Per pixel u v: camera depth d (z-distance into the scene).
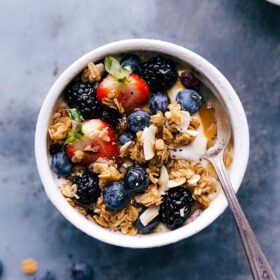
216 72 0.40
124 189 0.41
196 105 0.41
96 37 0.47
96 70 0.40
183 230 0.41
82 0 0.47
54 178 0.42
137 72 0.41
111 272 0.47
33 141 0.47
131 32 0.47
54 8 0.47
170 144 0.41
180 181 0.41
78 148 0.41
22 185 0.47
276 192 0.47
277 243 0.47
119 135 0.41
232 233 0.47
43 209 0.47
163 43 0.40
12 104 0.47
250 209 0.47
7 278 0.47
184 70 0.41
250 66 0.47
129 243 0.41
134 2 0.47
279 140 0.47
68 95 0.41
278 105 0.47
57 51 0.47
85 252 0.47
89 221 0.42
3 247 0.47
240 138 0.41
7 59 0.47
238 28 0.47
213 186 0.42
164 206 0.41
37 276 0.47
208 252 0.47
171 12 0.47
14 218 0.47
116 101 0.40
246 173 0.47
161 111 0.41
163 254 0.47
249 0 0.47
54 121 0.41
